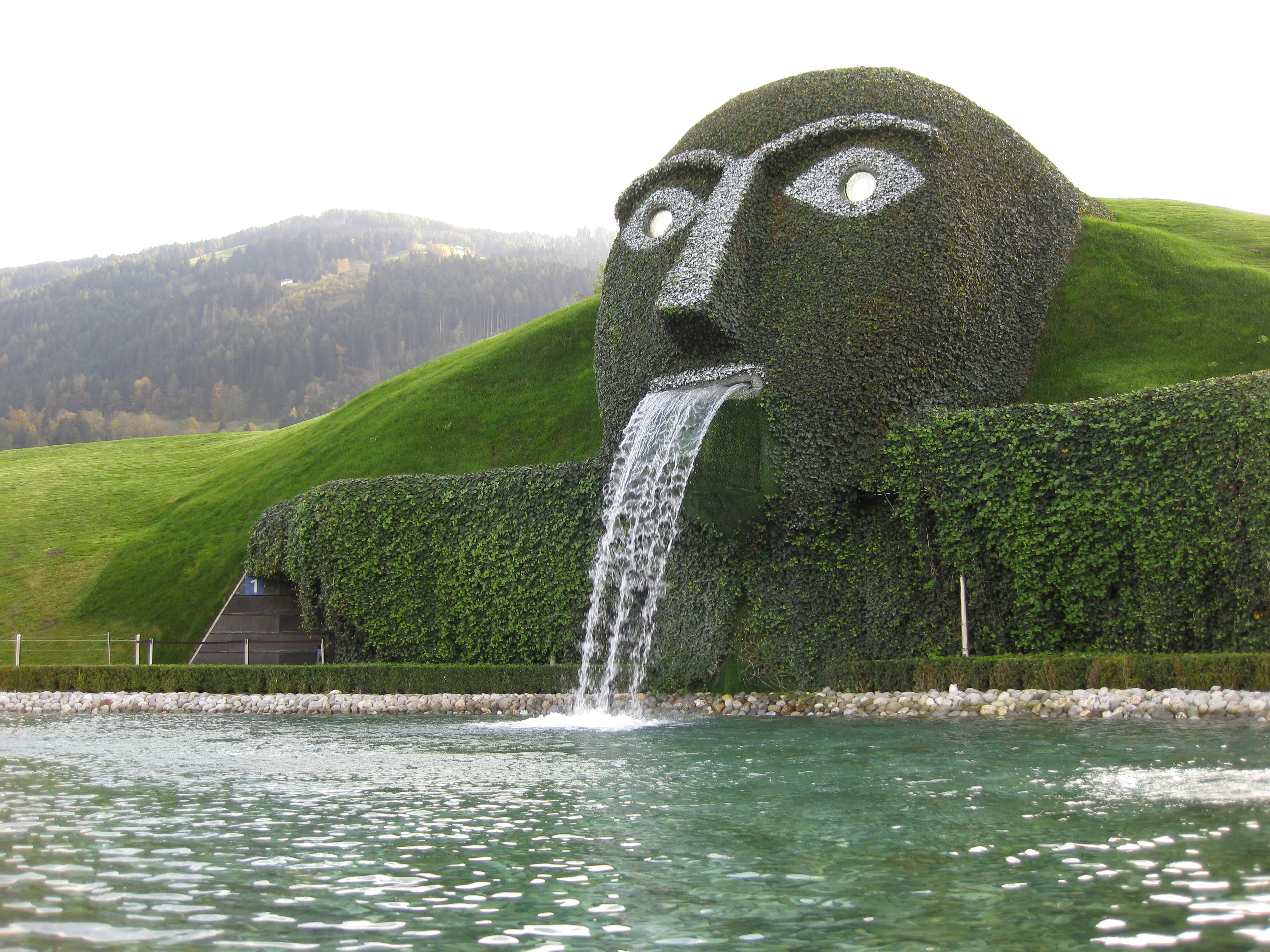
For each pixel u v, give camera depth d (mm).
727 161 16328
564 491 17719
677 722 12828
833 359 14742
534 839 5406
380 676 17344
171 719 15328
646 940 3697
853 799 6422
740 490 14914
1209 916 3781
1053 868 4508
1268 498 11188
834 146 15977
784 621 15141
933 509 14023
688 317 14820
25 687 19297
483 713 15641
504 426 26094
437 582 18656
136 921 3951
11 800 6859
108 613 25406
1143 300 18469
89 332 176500
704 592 15656
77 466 38844
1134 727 9555
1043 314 17906
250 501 28125
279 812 6277
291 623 21516
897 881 4414
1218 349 17312
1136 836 5059
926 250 14992
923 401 14977
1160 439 12273
